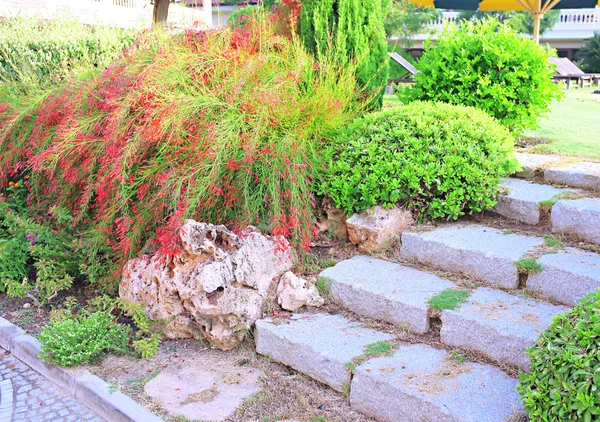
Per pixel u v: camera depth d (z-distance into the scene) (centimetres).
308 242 396
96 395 316
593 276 305
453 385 274
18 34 802
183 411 298
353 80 501
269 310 366
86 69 584
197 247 353
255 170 409
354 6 518
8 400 332
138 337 375
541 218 394
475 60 527
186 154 400
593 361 210
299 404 302
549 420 217
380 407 283
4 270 456
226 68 439
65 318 378
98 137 443
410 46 1892
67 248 474
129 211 421
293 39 485
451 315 311
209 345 367
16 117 504
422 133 432
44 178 512
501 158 423
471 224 411
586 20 2517
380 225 405
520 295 331
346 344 320
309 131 439
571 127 619
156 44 484
